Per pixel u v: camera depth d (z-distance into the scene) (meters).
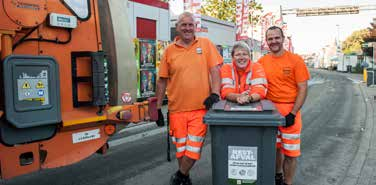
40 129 3.39
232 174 3.18
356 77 40.78
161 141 7.45
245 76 3.82
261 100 3.67
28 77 3.19
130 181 4.98
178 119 4.00
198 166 5.73
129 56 4.51
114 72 4.25
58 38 3.57
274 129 3.08
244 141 3.13
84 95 3.77
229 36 24.06
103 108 3.88
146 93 12.45
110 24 4.23
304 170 5.50
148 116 4.34
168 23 15.60
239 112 3.19
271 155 3.11
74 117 3.62
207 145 7.13
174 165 5.75
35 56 3.23
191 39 3.99
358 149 6.73
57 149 3.57
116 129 4.16
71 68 3.69
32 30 3.33
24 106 3.16
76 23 3.69
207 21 20.78
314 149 6.78
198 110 3.94
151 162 5.91
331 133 8.24
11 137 3.17
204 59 3.97
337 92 19.50
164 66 4.12
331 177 5.16
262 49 31.02
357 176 5.18
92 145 3.88
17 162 3.28
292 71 3.97
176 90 3.98
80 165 5.72
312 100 15.34
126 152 6.54
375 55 24.34
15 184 4.84
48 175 5.21
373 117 10.44
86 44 3.85
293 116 3.88
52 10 3.48
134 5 13.22
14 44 3.20
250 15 28.89
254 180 3.15
